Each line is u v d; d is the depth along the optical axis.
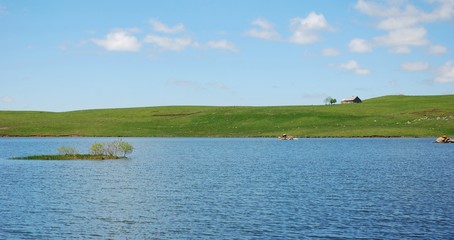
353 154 105.50
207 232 34.91
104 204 45.31
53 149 124.88
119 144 98.44
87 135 190.25
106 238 33.66
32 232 35.03
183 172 71.88
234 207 43.53
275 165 82.75
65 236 34.12
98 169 74.94
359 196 48.94
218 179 63.34
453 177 63.97
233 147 132.62
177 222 37.91
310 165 82.25
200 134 190.25
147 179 63.22
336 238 32.97
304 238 33.06
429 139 155.88
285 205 44.22
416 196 48.78
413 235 33.62
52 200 47.41
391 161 88.44
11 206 44.22
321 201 46.12
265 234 34.09
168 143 152.62
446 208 42.44
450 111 199.62
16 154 108.00
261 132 188.38
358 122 190.88
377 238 32.97
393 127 178.00
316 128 186.62
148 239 33.44
